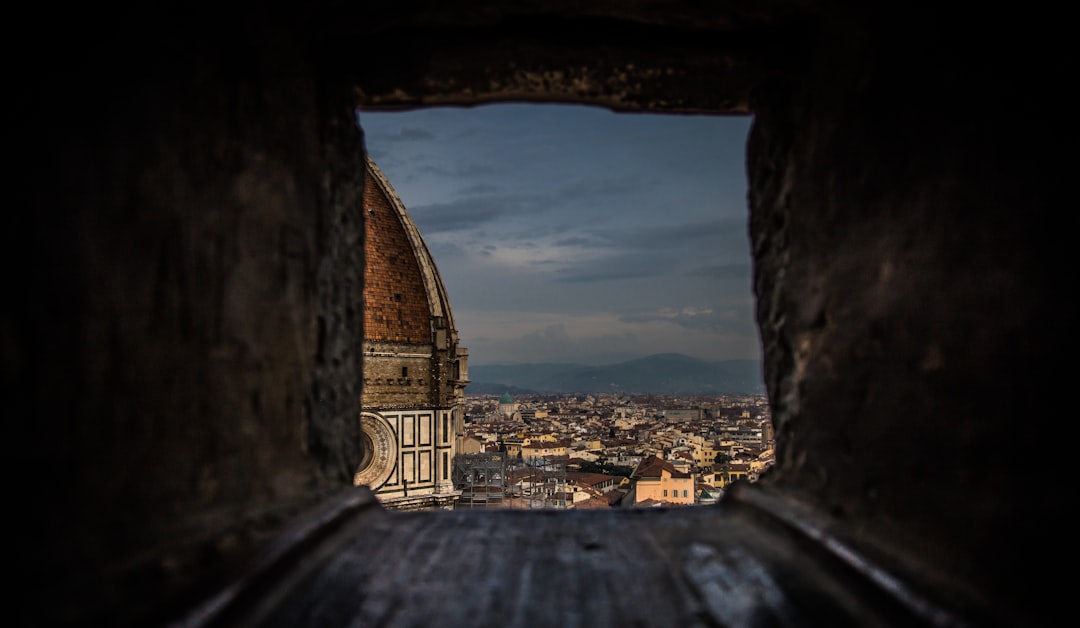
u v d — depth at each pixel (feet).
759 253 43.57
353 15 36.24
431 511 39.68
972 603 21.93
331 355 39.73
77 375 20.35
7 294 17.93
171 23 24.75
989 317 22.56
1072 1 18.76
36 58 18.72
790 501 35.29
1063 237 19.56
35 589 18.40
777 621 25.36
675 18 37.47
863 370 30.42
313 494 35.27
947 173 24.64
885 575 25.03
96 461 21.07
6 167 17.84
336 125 40.16
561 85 42.32
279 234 33.68
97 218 21.24
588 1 36.04
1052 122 19.80
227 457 28.66
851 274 31.76
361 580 29.17
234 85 29.43
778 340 40.45
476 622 25.86
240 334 29.84
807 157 36.73
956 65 24.04
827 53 34.50
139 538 22.89
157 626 20.70
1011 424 21.58
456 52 39.58
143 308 23.48
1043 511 20.21
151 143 23.82
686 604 27.37
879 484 28.81
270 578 26.32
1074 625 18.84
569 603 27.53
